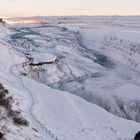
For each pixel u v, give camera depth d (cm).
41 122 3625
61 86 8306
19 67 7800
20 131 2855
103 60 11975
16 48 9838
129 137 3794
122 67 10969
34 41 13575
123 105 7131
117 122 4447
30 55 9188
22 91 4916
